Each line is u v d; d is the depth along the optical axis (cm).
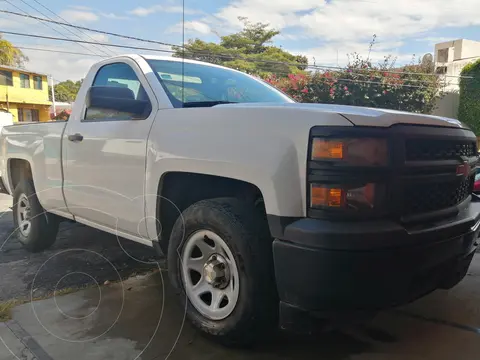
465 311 304
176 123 269
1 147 507
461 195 261
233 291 243
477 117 1620
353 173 197
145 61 334
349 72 1627
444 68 1866
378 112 221
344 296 199
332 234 193
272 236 214
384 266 200
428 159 223
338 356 249
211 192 281
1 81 3384
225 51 3459
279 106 230
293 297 210
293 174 207
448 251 233
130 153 299
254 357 248
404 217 211
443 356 247
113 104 289
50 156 394
